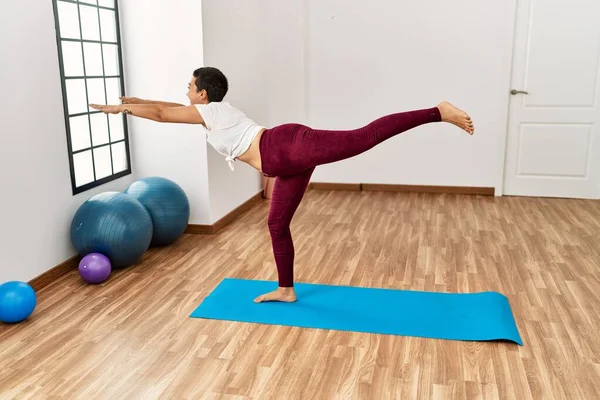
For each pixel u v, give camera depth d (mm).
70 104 3979
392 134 2764
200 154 4668
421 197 6051
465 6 5750
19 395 2480
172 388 2535
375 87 6117
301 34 6090
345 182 6430
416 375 2609
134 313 3295
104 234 3719
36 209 3604
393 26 5938
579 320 3131
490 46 5777
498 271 3896
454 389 2494
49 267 3752
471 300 3383
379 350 2838
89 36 4164
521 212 5422
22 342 2951
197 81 3119
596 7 5500
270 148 2928
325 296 3496
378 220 5199
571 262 4051
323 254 4289
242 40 5301
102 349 2881
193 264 4098
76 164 4059
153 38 4520
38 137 3590
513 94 5844
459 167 6117
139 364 2736
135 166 4793
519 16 5676
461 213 5406
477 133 5984
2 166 3303
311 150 2830
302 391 2500
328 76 6188
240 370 2676
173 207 4301
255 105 5734
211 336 3012
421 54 5941
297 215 5402
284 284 3395
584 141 5797
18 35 3383
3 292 3092
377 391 2490
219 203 4969
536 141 5906
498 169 6016
